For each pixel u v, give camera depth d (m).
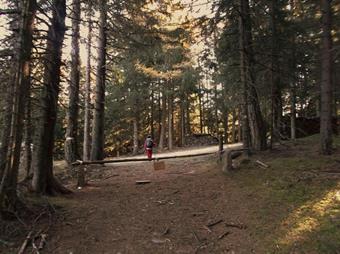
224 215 9.03
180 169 14.70
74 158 15.85
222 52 16.33
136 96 30.67
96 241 7.89
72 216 8.98
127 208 9.79
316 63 19.47
